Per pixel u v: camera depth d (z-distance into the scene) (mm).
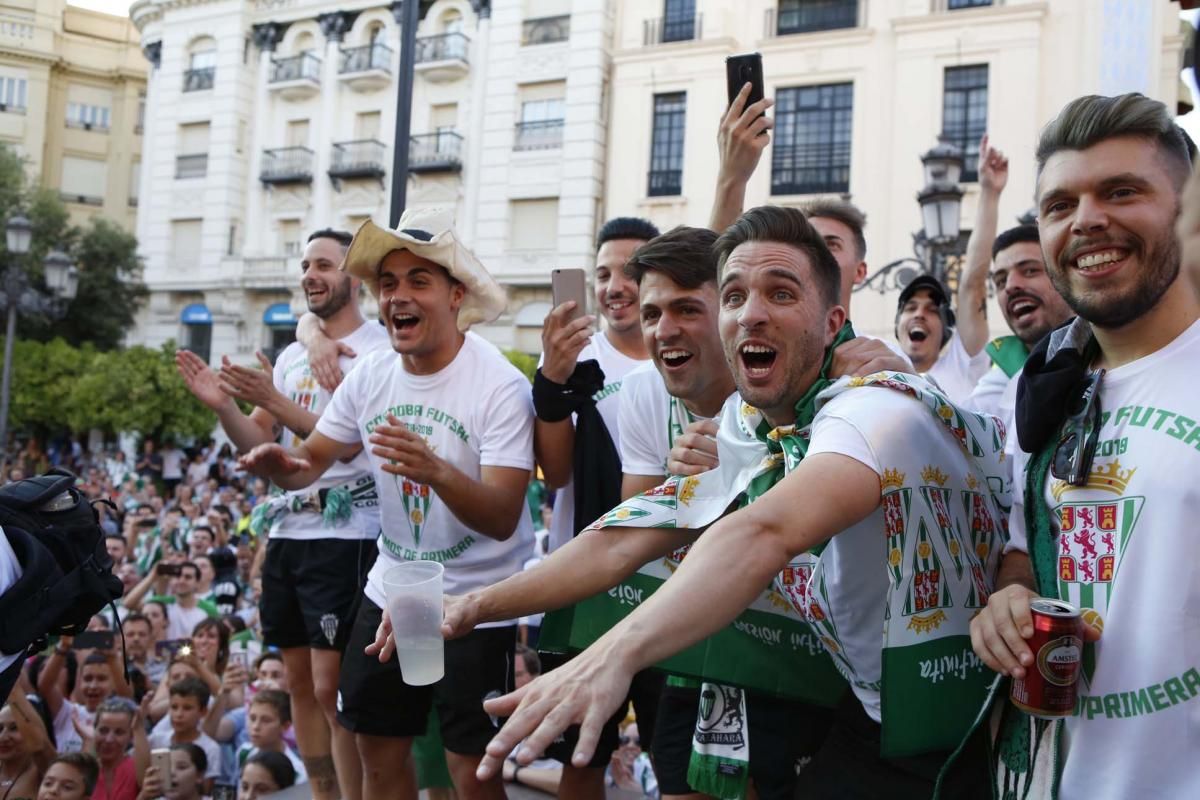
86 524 2787
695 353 2486
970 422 1853
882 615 1840
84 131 34969
